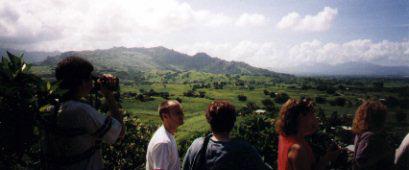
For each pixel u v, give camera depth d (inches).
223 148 130.6
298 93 7869.1
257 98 7263.8
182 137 2450.8
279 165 141.9
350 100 5979.3
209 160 131.4
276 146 438.9
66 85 116.2
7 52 115.0
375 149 144.6
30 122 110.8
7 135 108.9
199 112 5531.5
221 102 136.5
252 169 129.0
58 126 111.7
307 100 142.4
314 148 251.3
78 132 111.3
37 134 118.5
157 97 6806.1
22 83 114.4
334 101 5620.1
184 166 141.6
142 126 342.0
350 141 238.8
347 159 203.3
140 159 334.3
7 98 109.3
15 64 114.7
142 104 5880.9
